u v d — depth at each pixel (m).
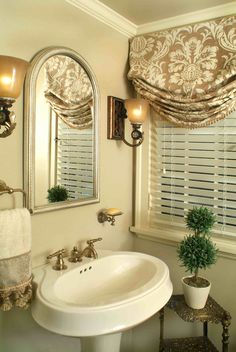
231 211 1.58
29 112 1.16
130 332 1.81
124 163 1.77
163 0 1.42
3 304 0.96
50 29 1.26
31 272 1.09
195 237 1.37
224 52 1.44
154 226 1.84
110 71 1.62
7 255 0.97
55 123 1.28
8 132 0.98
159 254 1.78
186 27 1.55
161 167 1.79
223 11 1.46
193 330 1.64
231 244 1.54
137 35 1.73
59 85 1.30
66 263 1.29
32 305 1.05
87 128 1.46
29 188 1.17
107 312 0.93
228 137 1.55
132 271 1.39
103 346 1.23
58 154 1.30
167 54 1.60
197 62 1.51
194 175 1.68
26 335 1.24
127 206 1.82
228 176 1.58
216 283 1.59
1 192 1.04
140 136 1.57
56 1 1.29
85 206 1.49
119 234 1.75
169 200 1.78
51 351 1.35
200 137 1.64
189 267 1.33
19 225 1.00
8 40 1.10
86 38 1.45
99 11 1.47
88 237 1.51
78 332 0.90
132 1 1.43
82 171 1.44
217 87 1.46
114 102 1.61
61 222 1.36
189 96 1.52
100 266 1.34
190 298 1.31
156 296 1.06
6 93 0.91
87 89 1.45
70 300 1.16
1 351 1.14
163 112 1.64
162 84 1.60
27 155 1.16
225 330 1.28
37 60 1.18
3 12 1.08
